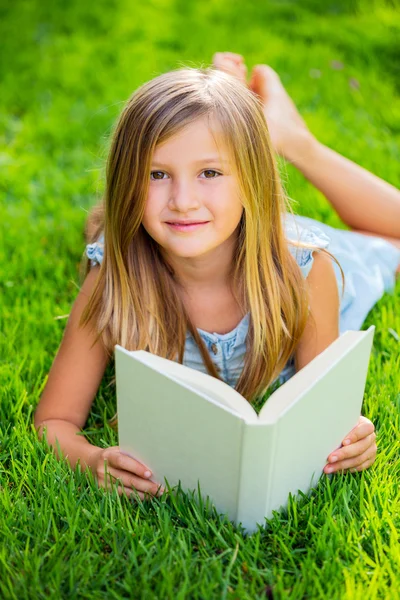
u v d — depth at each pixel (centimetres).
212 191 172
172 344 201
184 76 178
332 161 262
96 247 207
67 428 193
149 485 170
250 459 147
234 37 437
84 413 202
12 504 169
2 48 439
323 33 438
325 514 163
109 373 221
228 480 154
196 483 162
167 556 153
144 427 162
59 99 390
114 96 387
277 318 194
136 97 176
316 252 207
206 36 439
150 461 167
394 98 379
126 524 163
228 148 171
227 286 199
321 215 294
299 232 212
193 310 202
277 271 195
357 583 148
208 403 145
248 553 154
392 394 205
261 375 201
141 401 158
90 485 173
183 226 172
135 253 194
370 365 217
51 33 455
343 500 167
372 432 176
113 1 486
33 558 153
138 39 445
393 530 157
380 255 262
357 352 158
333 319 211
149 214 175
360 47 421
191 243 174
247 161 176
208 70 184
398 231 268
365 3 473
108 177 184
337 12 470
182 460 160
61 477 175
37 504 170
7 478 179
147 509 171
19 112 386
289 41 433
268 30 445
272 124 256
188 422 152
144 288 196
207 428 149
